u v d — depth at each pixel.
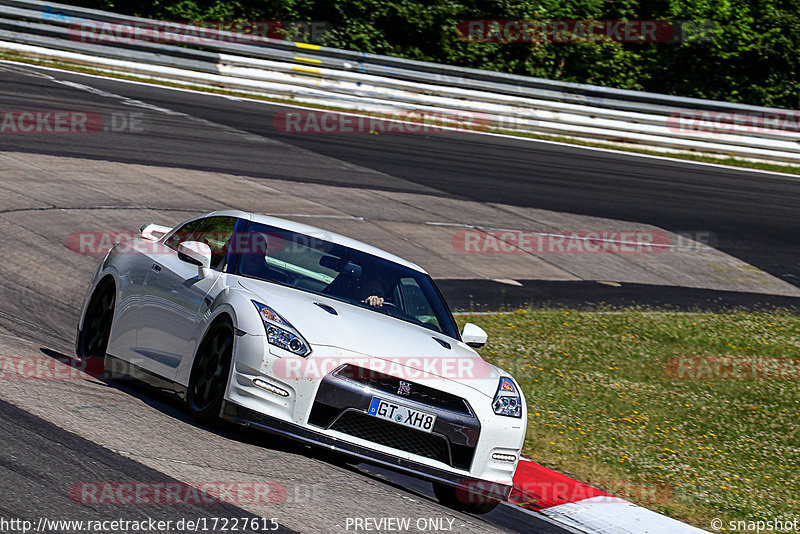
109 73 87.38
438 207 65.50
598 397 36.22
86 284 38.94
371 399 19.39
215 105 83.38
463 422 20.05
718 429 35.22
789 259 68.38
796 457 33.69
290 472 18.84
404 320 23.11
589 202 73.12
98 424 18.92
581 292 54.31
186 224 26.36
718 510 26.39
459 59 115.88
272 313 20.02
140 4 110.38
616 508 24.31
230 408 19.42
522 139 92.88
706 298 57.72
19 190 49.53
